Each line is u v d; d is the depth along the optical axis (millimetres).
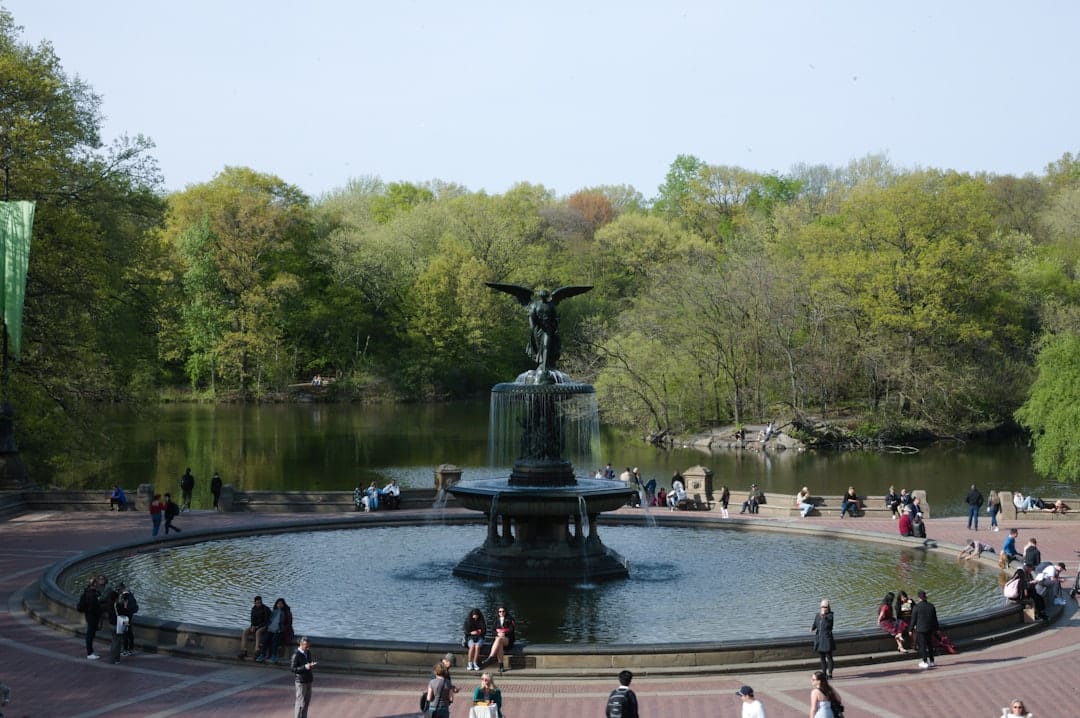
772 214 133750
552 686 21656
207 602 28969
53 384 56125
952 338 89188
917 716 19656
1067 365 56406
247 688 21500
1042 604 27406
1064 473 55562
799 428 87750
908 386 87125
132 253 56750
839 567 34500
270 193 122312
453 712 20078
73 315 54281
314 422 102188
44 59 53500
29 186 49438
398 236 128250
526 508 31547
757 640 23047
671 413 92688
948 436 88375
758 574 33219
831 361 89688
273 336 113125
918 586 31531
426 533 41562
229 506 48281
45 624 26719
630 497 33312
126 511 47844
